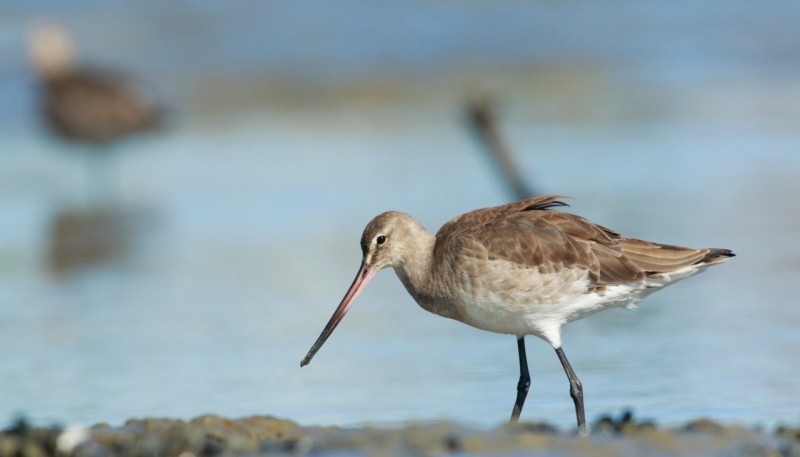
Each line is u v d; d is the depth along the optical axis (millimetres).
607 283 10172
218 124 25266
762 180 18891
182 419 10039
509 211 10594
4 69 26922
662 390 10797
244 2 30891
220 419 9164
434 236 10773
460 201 18344
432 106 25703
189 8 30609
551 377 11461
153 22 29969
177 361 12398
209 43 29281
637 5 31391
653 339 12523
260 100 26656
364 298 14758
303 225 18062
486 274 10117
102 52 28672
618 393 10773
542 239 10141
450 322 13641
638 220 16859
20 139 24672
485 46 29141
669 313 13469
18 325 13922
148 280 15789
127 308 14523
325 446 8367
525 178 18500
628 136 22156
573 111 24312
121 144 23016
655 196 18188
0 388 11594
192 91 27188
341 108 25922
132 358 12508
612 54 28188
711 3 31250
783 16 29828
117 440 8672
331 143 23188
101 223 18922
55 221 19125
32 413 10781
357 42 29219
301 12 30594
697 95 24812
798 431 8734
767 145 21016
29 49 26234
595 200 18016
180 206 19656
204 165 22125
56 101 22641
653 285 10281
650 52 28125
